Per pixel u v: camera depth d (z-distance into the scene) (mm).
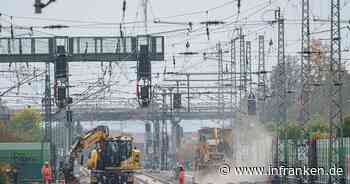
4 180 117062
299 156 118062
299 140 119500
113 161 120188
